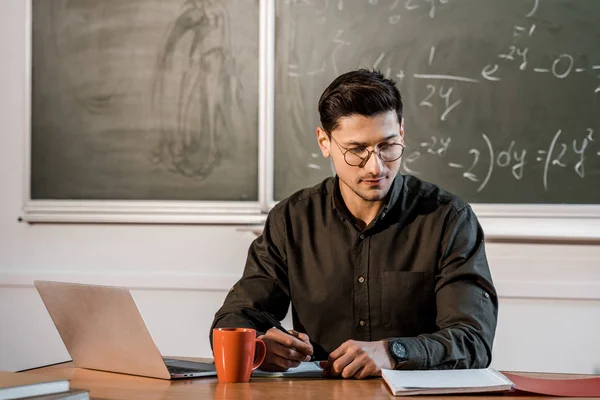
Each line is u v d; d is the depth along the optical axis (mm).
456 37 2689
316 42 2752
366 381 1354
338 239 1748
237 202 2801
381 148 1565
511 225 2645
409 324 1704
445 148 2695
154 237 2846
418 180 1792
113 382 1336
